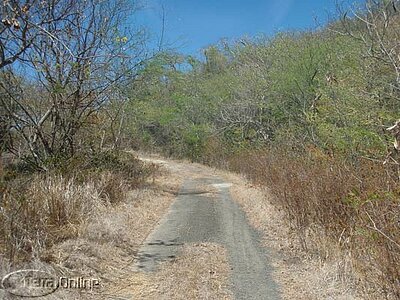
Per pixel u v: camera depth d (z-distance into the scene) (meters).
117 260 6.57
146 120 25.73
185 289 5.58
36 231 6.10
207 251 7.37
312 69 17.27
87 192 8.98
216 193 15.61
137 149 33.09
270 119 22.81
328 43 16.67
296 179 8.52
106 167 13.01
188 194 15.34
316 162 8.64
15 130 12.74
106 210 8.95
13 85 11.96
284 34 22.69
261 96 23.58
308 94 17.16
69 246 6.27
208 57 36.50
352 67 11.24
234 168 24.83
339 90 10.99
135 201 11.37
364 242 5.57
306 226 7.84
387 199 5.16
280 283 5.93
